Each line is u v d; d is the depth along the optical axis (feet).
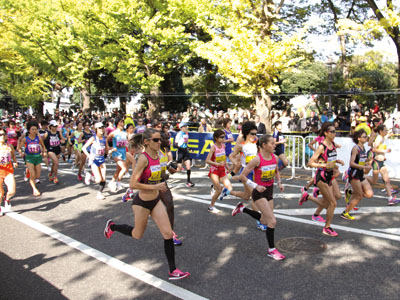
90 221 22.26
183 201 26.86
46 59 89.66
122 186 32.73
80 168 36.01
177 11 63.93
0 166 23.95
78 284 13.99
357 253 16.47
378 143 25.53
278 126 33.14
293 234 19.20
